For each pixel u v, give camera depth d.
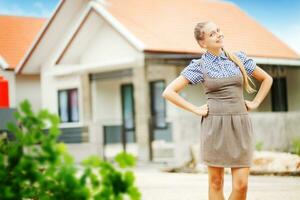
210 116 4.89
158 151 18.16
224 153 4.83
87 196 2.95
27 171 3.00
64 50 21.72
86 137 20.44
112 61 19.86
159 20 20.86
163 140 19.39
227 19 23.45
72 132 23.03
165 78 20.27
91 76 21.80
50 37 23.70
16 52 25.08
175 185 11.11
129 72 20.11
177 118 16.61
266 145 18.97
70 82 23.53
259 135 18.81
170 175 13.54
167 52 18.62
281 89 22.28
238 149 4.82
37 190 3.05
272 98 22.03
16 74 24.14
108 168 2.98
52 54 24.16
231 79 4.84
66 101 23.72
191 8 22.92
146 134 18.45
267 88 5.08
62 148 3.05
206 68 4.91
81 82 22.23
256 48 22.06
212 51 4.94
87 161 3.00
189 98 19.28
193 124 16.89
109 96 22.88
